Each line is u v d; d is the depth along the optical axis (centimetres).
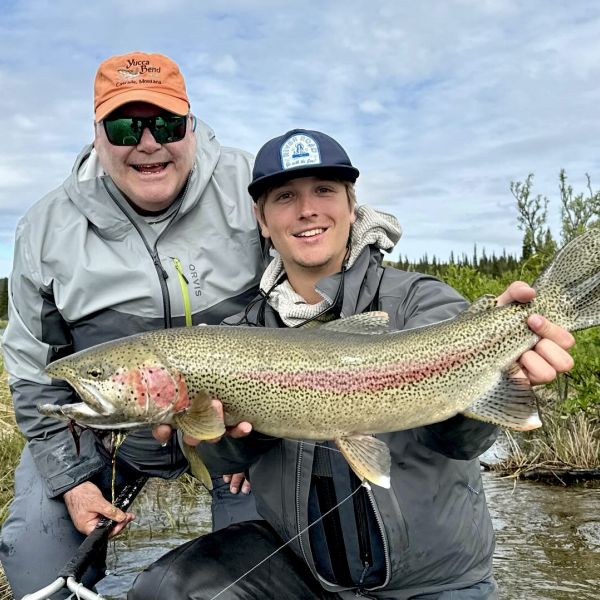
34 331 125
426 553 90
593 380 183
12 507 125
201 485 168
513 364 87
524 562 120
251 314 105
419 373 87
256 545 99
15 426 189
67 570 90
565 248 91
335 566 93
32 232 124
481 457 183
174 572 92
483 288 277
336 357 87
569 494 152
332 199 98
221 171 131
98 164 128
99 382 87
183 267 124
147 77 120
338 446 88
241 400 88
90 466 121
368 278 98
